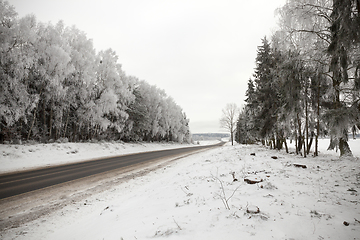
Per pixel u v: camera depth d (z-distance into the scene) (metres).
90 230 4.18
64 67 19.70
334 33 6.39
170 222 3.84
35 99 17.80
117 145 26.95
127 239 3.38
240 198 4.92
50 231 4.46
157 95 44.44
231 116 41.00
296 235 3.08
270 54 17.53
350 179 6.52
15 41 16.50
